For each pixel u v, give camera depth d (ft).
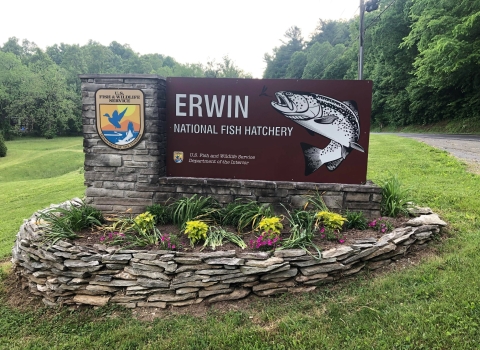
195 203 13.37
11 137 177.37
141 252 10.97
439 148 37.76
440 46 57.41
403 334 8.45
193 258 10.70
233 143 14.21
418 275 10.89
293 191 13.85
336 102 13.69
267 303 10.53
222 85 13.98
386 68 107.04
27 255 12.50
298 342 8.63
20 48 281.54
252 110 14.01
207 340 9.14
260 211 13.11
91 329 10.18
